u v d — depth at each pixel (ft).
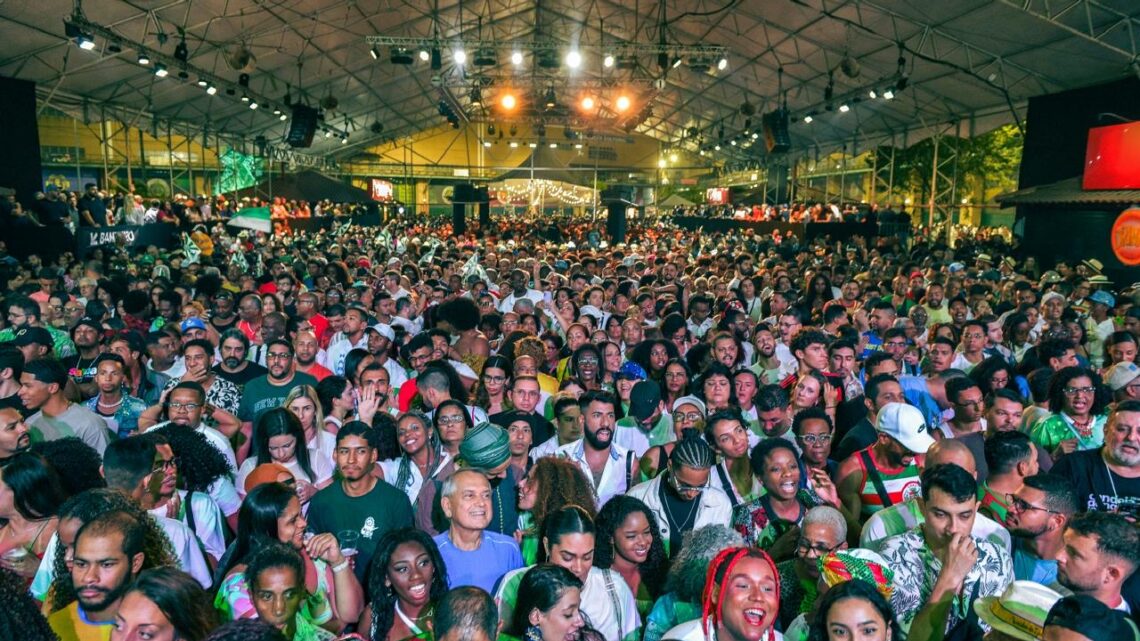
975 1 51.93
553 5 89.86
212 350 19.54
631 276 48.91
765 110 111.04
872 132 100.83
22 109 61.41
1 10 50.34
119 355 18.66
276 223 85.87
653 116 150.00
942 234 86.43
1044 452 15.24
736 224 115.14
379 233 91.66
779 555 11.71
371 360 19.93
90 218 57.00
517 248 67.00
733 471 14.12
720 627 8.75
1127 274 54.29
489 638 8.04
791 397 19.42
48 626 7.93
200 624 7.93
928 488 10.06
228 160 107.34
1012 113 68.74
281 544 9.48
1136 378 17.51
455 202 108.17
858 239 77.00
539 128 161.79
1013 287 38.60
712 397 18.26
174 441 12.77
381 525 12.84
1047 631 7.25
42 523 11.16
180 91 82.12
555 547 10.05
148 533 9.54
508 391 19.22
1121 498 12.63
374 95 117.50
